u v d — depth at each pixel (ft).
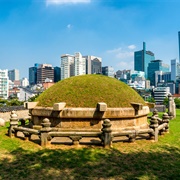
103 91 44.04
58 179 23.41
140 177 24.20
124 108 41.29
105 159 29.37
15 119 41.63
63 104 39.58
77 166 26.94
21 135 43.27
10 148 33.88
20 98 324.39
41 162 28.12
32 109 44.09
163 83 583.58
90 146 34.45
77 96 42.57
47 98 44.98
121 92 45.47
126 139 39.01
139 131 37.22
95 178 23.77
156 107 119.34
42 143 34.53
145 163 28.40
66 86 46.50
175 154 32.53
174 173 25.53
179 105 180.55
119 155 31.01
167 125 46.68
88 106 40.75
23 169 25.96
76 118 39.50
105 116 39.29
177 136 44.96
